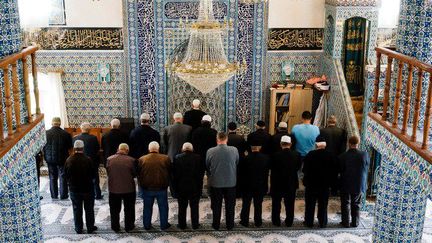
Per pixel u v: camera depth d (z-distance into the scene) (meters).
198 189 7.59
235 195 7.62
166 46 10.25
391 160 5.34
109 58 10.30
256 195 7.68
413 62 4.82
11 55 5.04
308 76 10.76
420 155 4.63
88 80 10.41
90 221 7.61
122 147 7.44
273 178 7.67
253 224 7.93
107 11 10.09
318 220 8.00
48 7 10.02
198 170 7.50
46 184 9.32
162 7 10.04
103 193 8.95
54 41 10.19
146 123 8.55
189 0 10.01
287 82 10.49
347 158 7.59
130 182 7.45
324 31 10.48
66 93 10.47
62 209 8.36
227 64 7.57
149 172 7.41
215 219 7.70
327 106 10.31
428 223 8.11
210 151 7.46
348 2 9.65
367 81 8.17
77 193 7.42
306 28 10.48
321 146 7.51
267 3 10.22
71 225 7.86
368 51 10.03
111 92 10.50
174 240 7.46
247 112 10.76
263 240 7.47
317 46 10.59
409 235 6.08
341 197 7.75
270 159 7.63
